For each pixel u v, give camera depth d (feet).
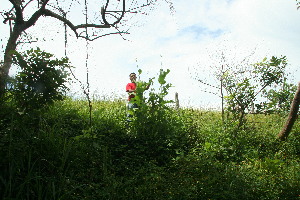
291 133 24.73
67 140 16.35
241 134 20.74
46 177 11.93
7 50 13.20
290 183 13.61
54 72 13.67
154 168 15.19
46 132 15.39
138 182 14.12
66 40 14.17
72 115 21.26
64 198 11.32
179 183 13.58
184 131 22.84
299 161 19.81
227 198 12.00
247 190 12.66
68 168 13.80
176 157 17.49
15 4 13.12
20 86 13.38
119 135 20.38
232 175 14.06
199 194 12.54
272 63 19.48
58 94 14.56
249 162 17.65
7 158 11.49
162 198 12.05
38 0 14.73
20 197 10.89
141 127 20.34
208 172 14.78
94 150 16.34
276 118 31.24
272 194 12.61
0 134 12.69
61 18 14.57
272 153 21.01
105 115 23.90
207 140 21.58
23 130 13.83
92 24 15.26
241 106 19.81
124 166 16.24
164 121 20.77
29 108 13.82
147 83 20.85
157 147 19.54
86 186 12.89
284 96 30.40
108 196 12.15
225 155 18.71
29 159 11.76
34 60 13.41
